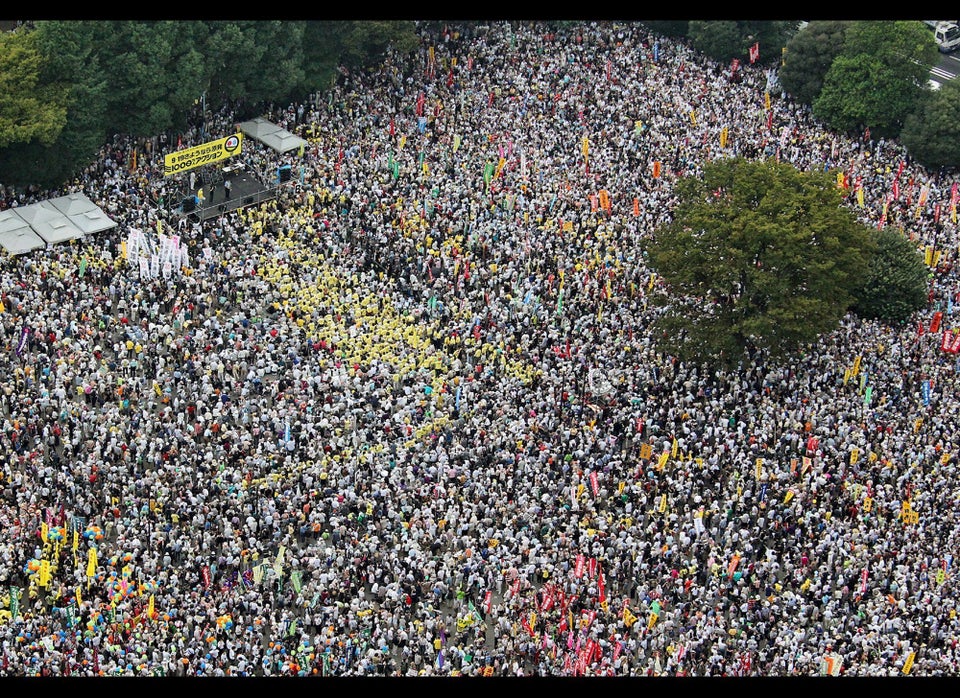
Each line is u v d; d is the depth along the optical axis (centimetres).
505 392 17138
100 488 15262
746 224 17612
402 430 16350
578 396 17275
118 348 17262
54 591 13988
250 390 16850
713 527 15675
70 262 18738
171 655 13338
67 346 17125
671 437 16762
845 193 18400
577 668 13562
